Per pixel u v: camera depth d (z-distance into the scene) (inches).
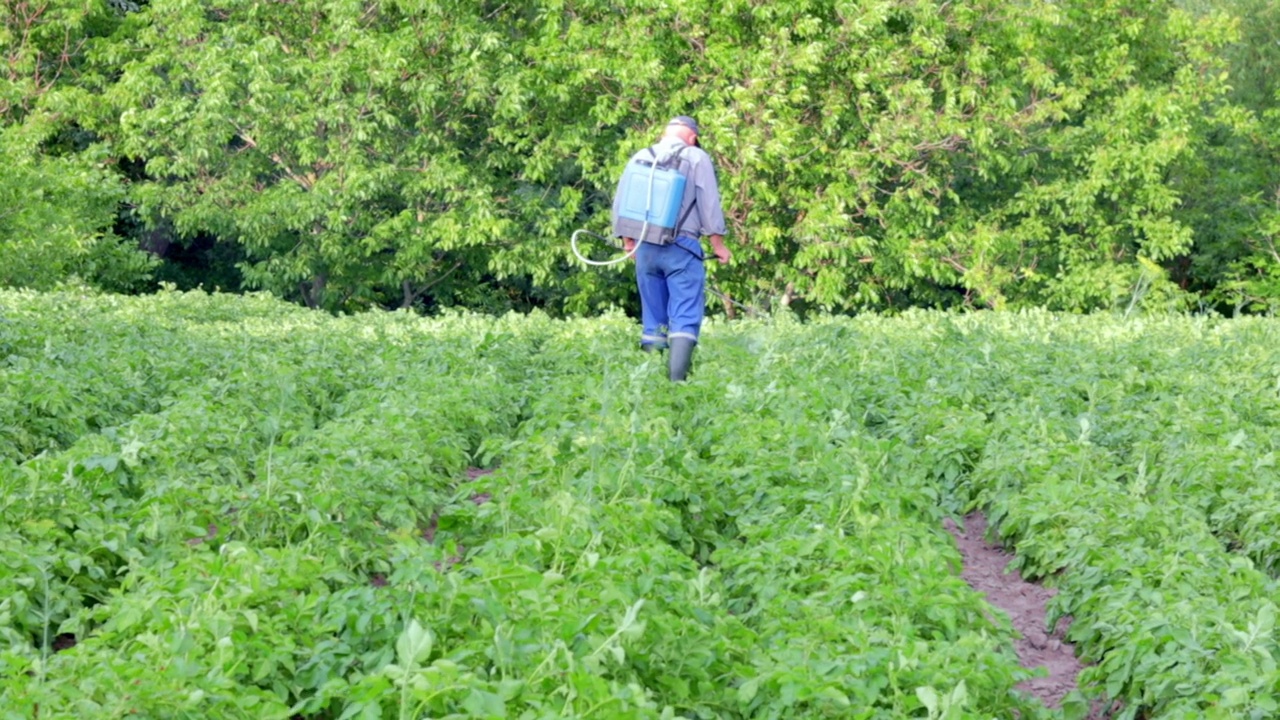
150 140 1620.3
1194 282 2100.1
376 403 577.0
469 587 280.1
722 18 1533.0
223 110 1563.7
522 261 1614.2
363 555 365.7
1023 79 1652.3
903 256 1583.4
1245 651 296.4
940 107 1647.4
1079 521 421.4
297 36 1688.0
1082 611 374.3
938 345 799.1
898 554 354.0
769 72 1499.8
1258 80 2122.3
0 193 1427.2
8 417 488.4
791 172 1541.6
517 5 1717.5
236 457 462.6
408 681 228.5
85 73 1790.1
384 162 1603.1
